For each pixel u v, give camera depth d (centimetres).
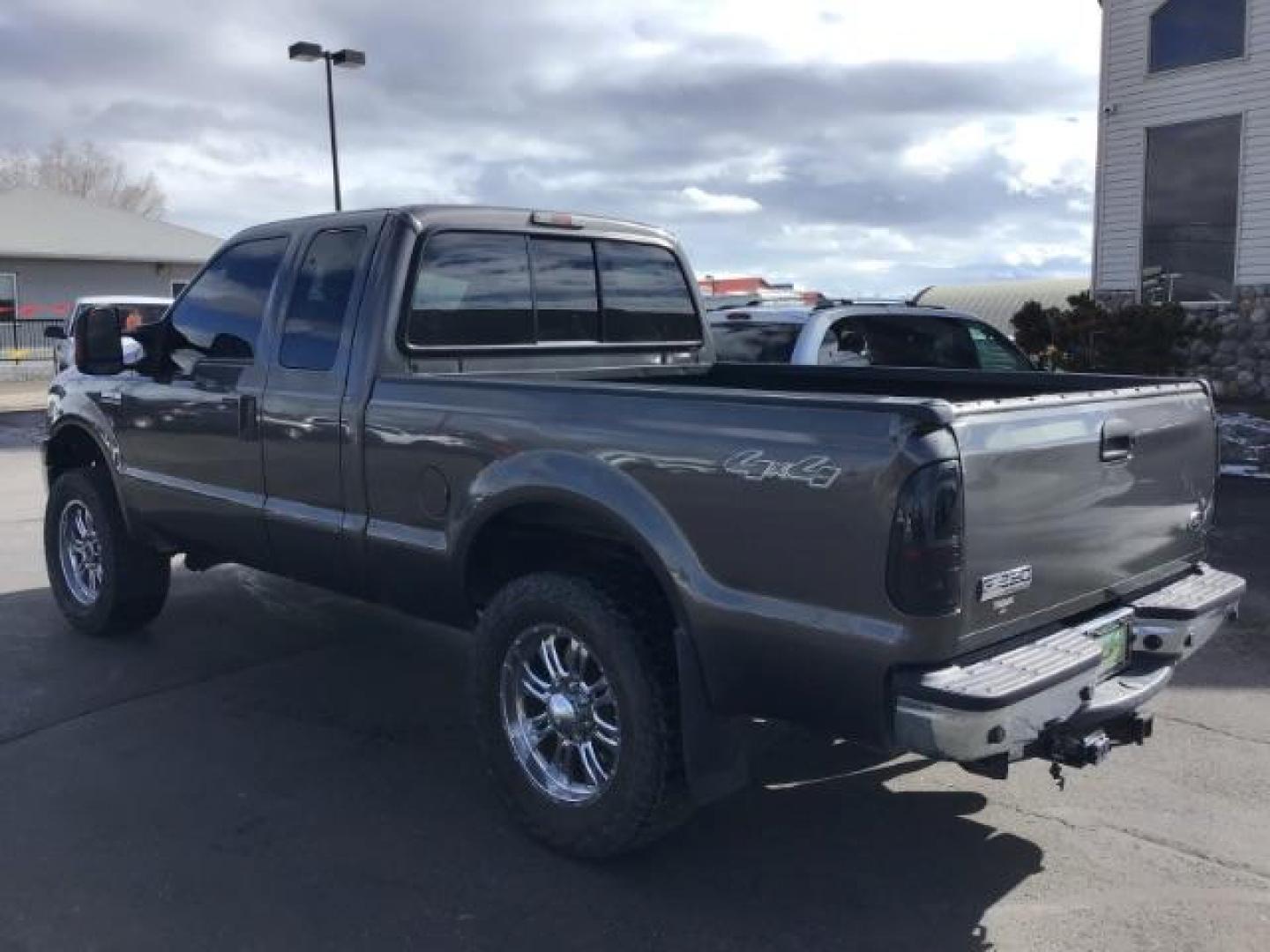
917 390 536
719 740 363
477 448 409
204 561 600
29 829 412
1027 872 388
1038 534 341
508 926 353
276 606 705
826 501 320
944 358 883
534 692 405
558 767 401
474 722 416
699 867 391
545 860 394
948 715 306
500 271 498
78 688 559
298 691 558
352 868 387
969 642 323
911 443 306
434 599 443
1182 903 368
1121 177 1766
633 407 368
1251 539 882
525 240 509
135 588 618
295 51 2194
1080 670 333
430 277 470
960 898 371
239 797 440
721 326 841
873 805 440
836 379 562
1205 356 1702
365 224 471
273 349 498
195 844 402
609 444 371
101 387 602
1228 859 396
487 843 406
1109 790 452
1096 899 371
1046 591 348
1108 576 377
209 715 525
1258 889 376
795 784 458
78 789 445
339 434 462
